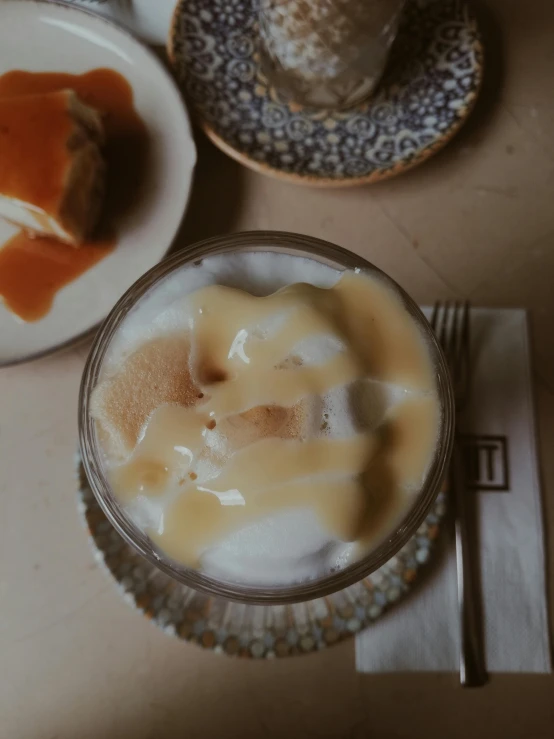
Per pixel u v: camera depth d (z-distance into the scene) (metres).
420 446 0.21
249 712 0.26
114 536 0.27
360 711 0.26
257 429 0.20
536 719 0.26
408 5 0.35
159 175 0.34
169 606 0.26
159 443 0.20
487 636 0.27
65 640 0.27
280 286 0.23
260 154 0.33
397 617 0.27
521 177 0.33
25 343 0.32
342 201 0.33
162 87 0.35
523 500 0.28
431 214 0.33
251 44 0.35
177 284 0.23
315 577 0.21
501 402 0.29
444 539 0.27
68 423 0.30
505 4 0.36
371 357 0.21
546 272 0.32
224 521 0.20
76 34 0.37
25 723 0.27
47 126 0.32
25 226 0.34
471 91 0.33
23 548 0.29
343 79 0.32
